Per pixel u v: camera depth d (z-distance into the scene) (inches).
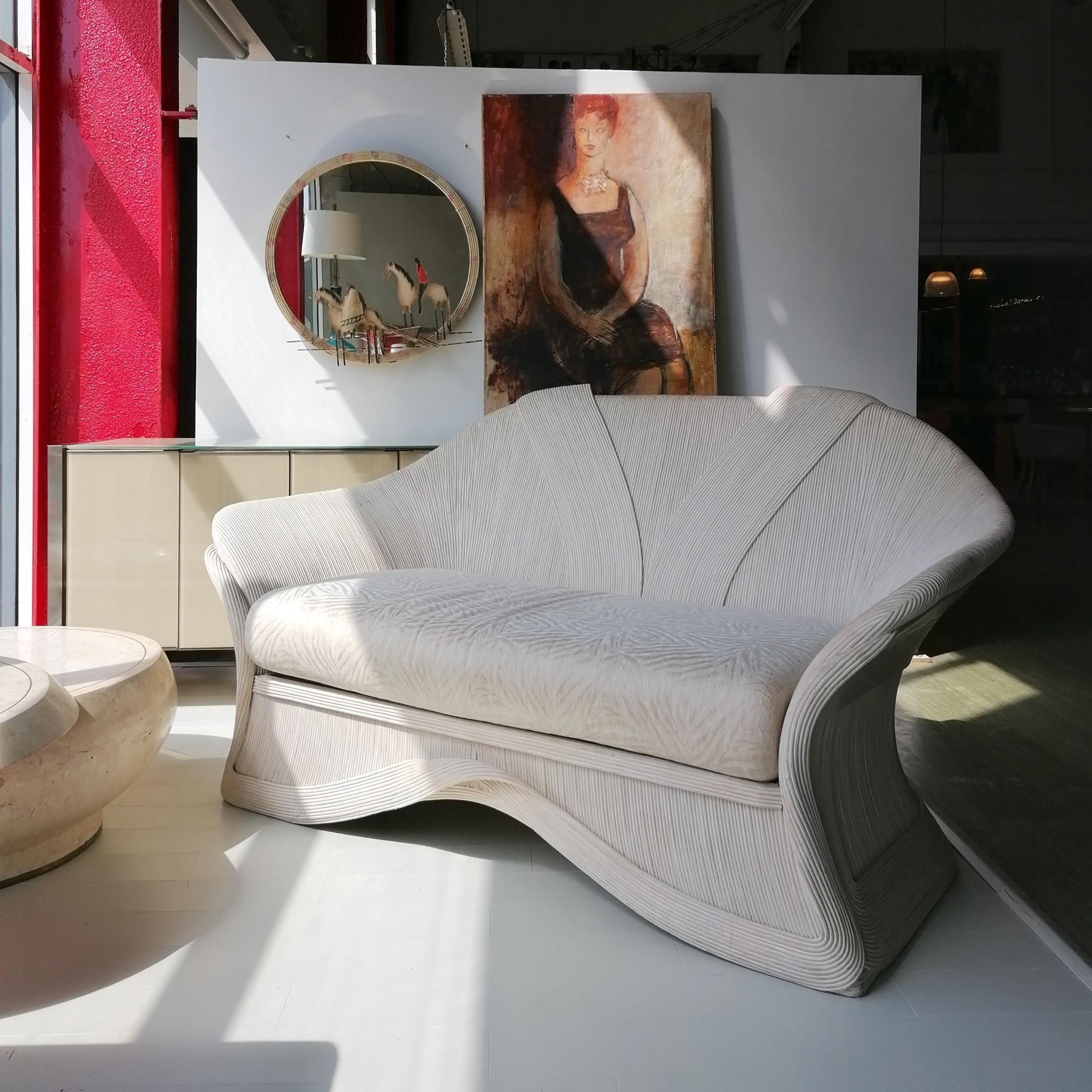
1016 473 174.9
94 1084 53.5
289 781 89.8
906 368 152.2
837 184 149.7
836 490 92.4
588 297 147.6
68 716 69.2
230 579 92.5
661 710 69.3
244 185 146.4
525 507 106.8
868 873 69.4
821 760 66.4
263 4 182.9
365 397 149.5
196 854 82.6
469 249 147.5
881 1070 55.6
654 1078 54.7
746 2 215.6
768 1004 62.4
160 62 162.6
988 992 63.6
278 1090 53.3
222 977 64.2
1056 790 97.5
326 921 71.7
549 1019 60.3
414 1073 54.9
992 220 183.5
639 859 72.2
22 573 165.5
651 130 146.3
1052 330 170.2
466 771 79.4
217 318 147.5
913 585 65.0
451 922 72.0
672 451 102.3
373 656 82.8
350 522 104.1
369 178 146.6
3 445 162.1
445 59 188.5
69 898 74.5
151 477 128.2
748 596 94.0
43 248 163.3
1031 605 155.5
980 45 186.4
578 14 215.5
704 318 147.5
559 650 75.0
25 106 159.3
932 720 119.3
